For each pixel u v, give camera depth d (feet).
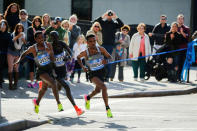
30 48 64.03
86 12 163.73
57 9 161.27
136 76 111.14
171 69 108.88
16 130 54.95
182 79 110.83
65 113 68.23
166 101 84.84
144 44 108.58
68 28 100.17
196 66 150.71
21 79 105.09
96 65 64.59
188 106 77.71
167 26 112.68
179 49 108.17
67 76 102.53
